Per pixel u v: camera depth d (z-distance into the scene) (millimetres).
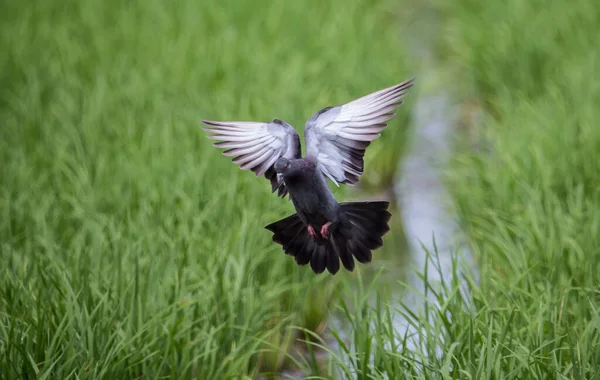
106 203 12938
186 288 10406
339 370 10602
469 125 19234
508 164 13500
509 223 12352
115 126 15523
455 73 22391
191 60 18891
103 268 10695
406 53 22656
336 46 19969
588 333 8570
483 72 20375
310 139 7004
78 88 17812
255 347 9953
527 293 9555
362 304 9945
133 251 10867
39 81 18016
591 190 12492
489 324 8930
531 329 8859
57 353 8844
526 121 15211
